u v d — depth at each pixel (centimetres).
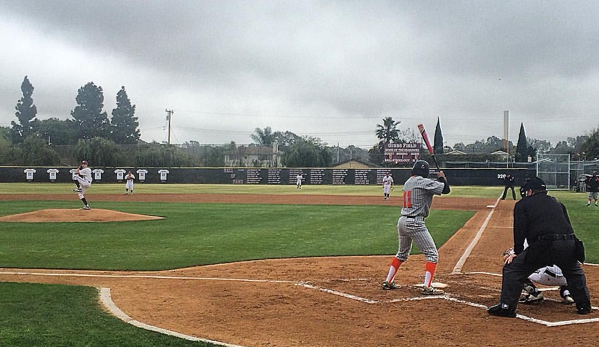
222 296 802
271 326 642
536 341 581
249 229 1794
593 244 1438
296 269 1060
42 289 840
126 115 11994
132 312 704
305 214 2427
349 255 1250
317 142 8262
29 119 11288
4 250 1295
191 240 1503
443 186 811
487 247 1377
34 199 3434
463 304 744
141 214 2356
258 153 10794
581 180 4738
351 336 602
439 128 10469
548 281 741
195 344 560
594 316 686
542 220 681
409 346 567
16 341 565
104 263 1123
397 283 905
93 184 6109
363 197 3791
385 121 10456
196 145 9225
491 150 12019
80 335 589
